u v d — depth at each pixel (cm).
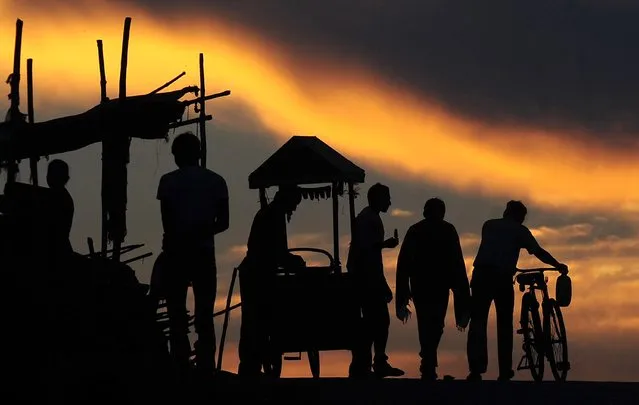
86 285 2600
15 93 3050
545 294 3522
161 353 2631
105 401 2477
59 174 2866
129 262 2803
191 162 2739
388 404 2444
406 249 3375
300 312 3519
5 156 3025
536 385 2873
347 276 3528
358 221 3488
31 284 2541
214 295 2706
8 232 2603
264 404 2445
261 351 3481
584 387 2814
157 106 3134
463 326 3381
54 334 2528
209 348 2664
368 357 3516
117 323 2597
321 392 2617
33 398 2466
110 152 3152
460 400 2514
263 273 3466
